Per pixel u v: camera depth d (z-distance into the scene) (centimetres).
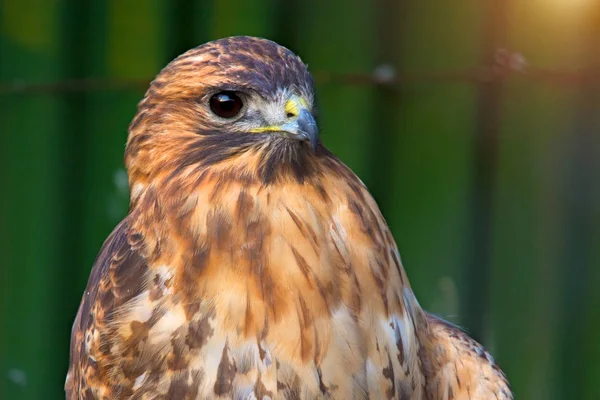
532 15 994
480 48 982
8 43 985
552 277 1028
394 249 638
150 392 600
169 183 619
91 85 976
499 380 705
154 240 607
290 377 588
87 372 625
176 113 631
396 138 991
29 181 1002
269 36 972
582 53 997
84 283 1005
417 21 984
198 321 589
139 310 600
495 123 987
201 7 968
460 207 998
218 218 597
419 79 984
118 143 987
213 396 588
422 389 664
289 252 593
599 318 1020
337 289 600
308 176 616
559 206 1018
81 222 1002
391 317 622
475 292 1002
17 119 995
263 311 587
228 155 615
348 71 981
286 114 611
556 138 1010
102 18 976
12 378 1016
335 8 978
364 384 606
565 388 1037
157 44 973
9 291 1014
